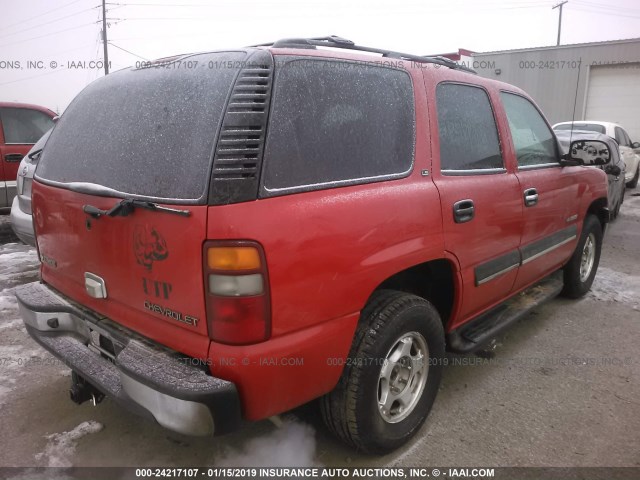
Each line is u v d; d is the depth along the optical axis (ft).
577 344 12.40
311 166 6.46
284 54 6.49
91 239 7.23
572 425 9.05
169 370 6.06
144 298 6.59
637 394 10.12
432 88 8.55
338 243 6.47
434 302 9.31
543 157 12.03
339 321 6.67
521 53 59.06
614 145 27.02
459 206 8.48
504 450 8.34
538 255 11.57
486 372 10.94
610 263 19.93
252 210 5.74
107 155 7.16
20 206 16.05
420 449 8.32
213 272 5.69
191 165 5.94
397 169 7.66
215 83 6.22
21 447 8.29
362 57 7.51
